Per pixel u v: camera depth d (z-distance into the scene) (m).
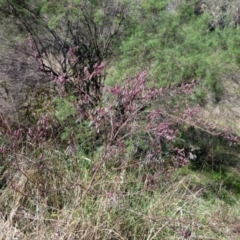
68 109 4.65
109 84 4.91
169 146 4.98
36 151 4.14
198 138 5.83
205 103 5.77
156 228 3.87
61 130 4.67
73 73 5.30
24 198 3.88
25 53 5.64
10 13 5.62
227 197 5.12
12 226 3.63
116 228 3.78
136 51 5.17
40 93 5.27
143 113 4.86
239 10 7.05
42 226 3.63
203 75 5.22
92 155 4.45
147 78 4.98
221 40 5.54
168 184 4.32
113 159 4.14
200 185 5.19
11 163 4.02
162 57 5.11
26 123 4.81
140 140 4.66
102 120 4.20
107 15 5.63
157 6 5.41
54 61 5.83
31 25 5.71
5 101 5.08
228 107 6.08
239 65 5.46
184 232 3.79
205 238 3.93
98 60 5.54
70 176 4.02
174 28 5.36
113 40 5.62
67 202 3.87
